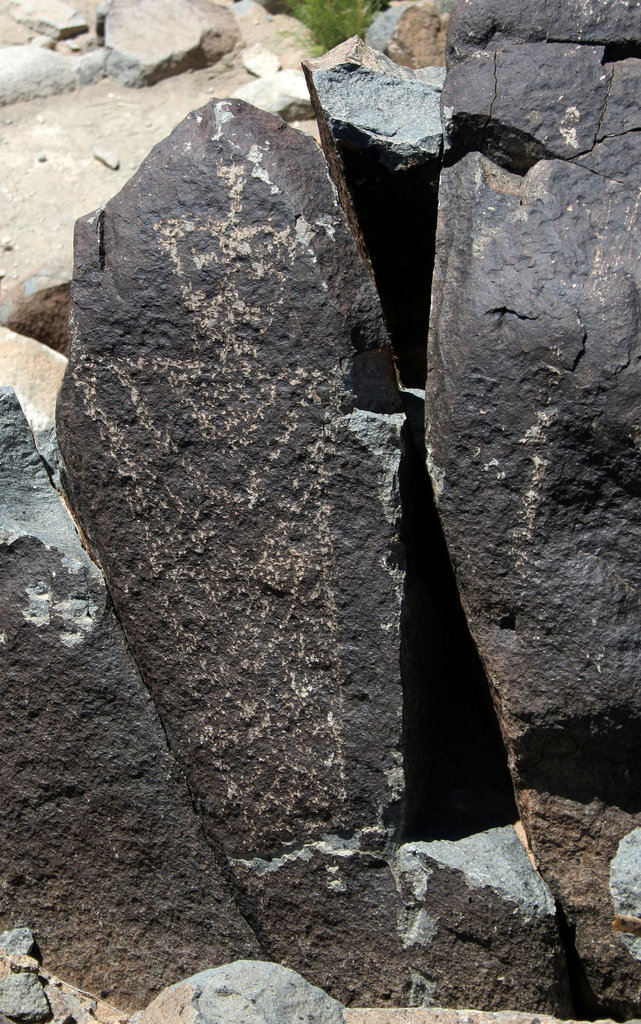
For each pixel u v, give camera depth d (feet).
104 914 7.56
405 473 7.13
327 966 7.34
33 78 13.82
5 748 7.53
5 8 15.16
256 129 7.13
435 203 7.84
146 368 7.19
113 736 7.42
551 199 7.02
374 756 7.15
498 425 6.95
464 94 7.20
